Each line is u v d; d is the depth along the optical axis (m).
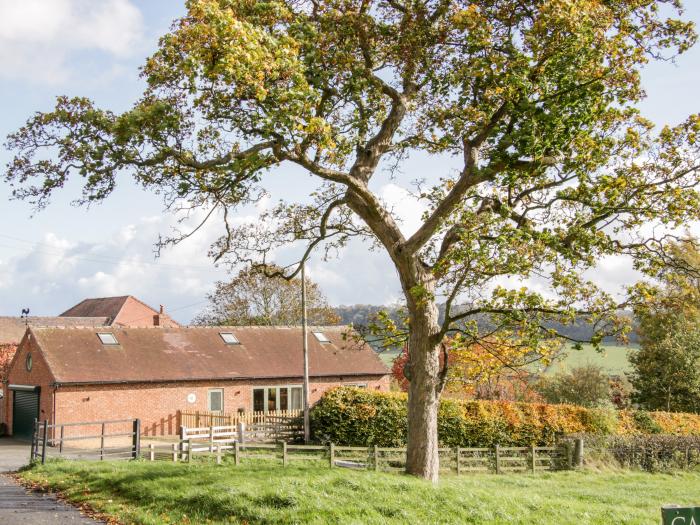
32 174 14.79
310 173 15.80
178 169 15.25
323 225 19.00
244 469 16.36
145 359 36.62
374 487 13.61
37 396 34.72
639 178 16.28
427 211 19.78
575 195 16.62
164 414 35.78
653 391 42.31
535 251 14.62
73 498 14.70
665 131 16.19
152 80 14.74
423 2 16.47
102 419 33.91
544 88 15.10
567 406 30.80
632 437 29.67
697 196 15.73
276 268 19.64
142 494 14.16
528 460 26.06
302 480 14.01
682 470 29.06
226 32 12.44
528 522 12.15
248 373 38.50
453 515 12.06
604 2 15.88
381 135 17.78
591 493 19.34
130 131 14.02
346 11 16.06
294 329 44.09
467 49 16.02
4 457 25.98
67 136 14.40
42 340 35.06
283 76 13.59
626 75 15.90
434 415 16.88
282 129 13.88
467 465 24.86
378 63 17.55
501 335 16.56
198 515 12.20
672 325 41.62
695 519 7.48
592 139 16.38
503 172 16.22
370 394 29.55
